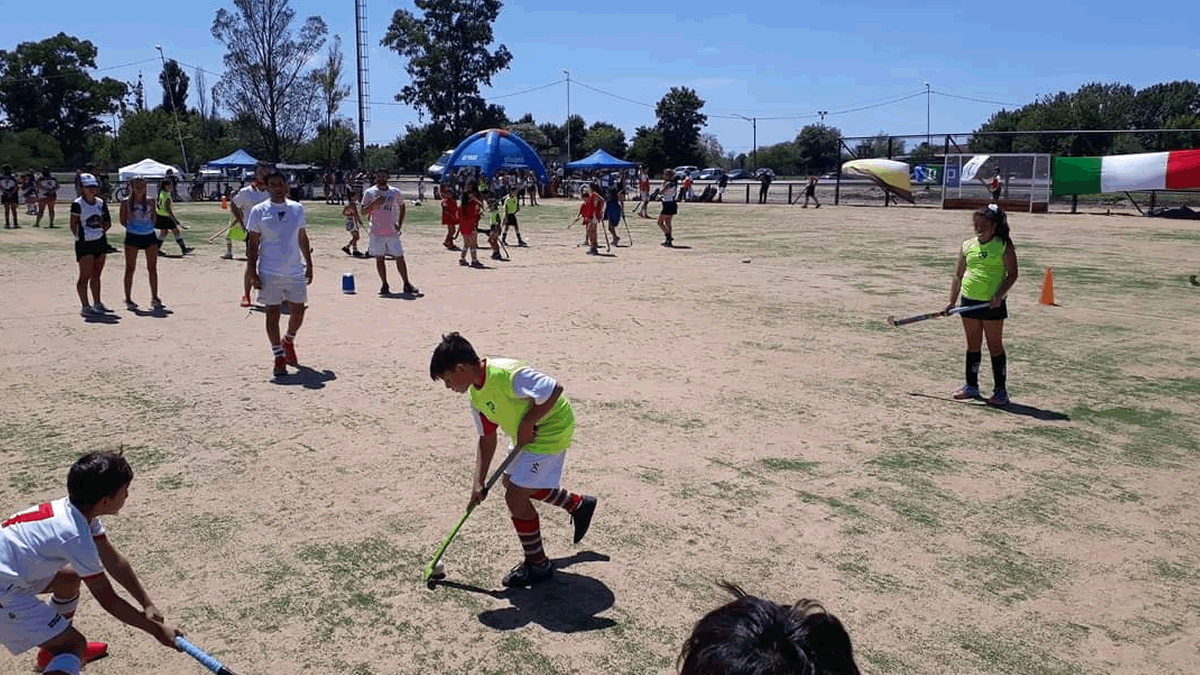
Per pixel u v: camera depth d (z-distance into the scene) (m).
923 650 4.55
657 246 23.34
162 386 9.06
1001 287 8.67
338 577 5.22
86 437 7.52
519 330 12.00
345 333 11.67
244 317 12.59
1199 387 9.61
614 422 8.12
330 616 4.80
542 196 52.28
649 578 5.26
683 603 4.98
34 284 15.20
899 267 19.08
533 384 4.93
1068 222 31.88
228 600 4.95
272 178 9.32
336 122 68.69
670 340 11.52
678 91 84.56
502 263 19.33
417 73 78.00
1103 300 15.02
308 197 47.44
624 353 10.77
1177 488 6.76
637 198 48.12
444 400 8.69
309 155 72.50
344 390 8.98
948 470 7.07
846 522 6.06
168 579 5.17
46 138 71.38
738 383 9.52
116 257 19.20
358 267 18.42
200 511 6.08
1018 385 9.65
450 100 78.50
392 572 5.29
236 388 9.02
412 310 13.37
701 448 7.48
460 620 4.79
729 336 11.83
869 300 14.80
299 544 5.62
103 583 3.80
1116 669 4.42
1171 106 78.81
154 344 10.90
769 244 24.03
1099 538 5.89
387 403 8.57
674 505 6.30
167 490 6.42
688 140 84.81
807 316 13.31
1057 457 7.41
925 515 6.20
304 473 6.78
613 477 6.81
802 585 5.20
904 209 40.06
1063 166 36.25
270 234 9.32
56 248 20.72
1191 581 5.32
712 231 28.33
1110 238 25.84
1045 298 14.61
